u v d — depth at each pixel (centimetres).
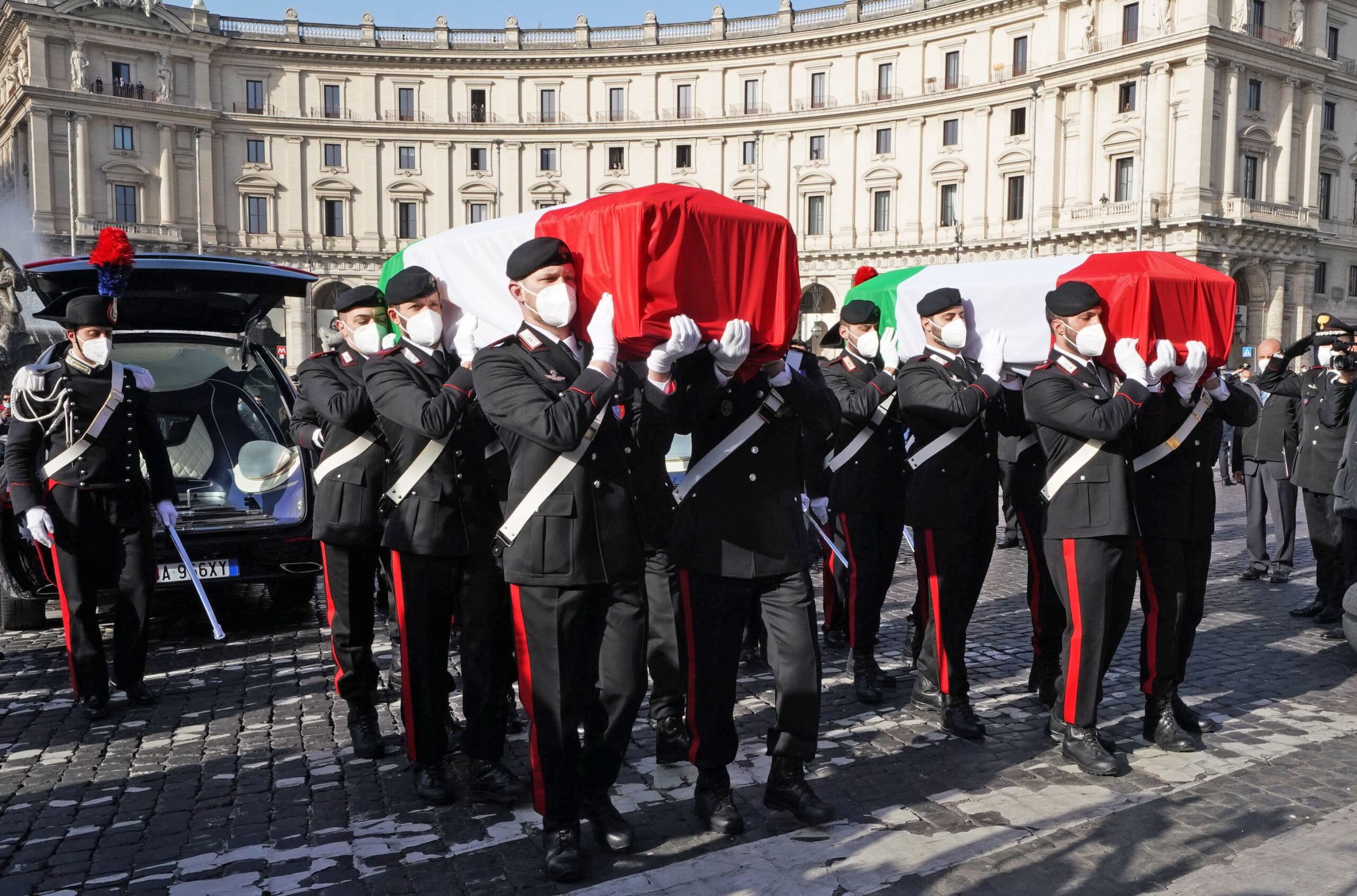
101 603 924
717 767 436
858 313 627
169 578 768
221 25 6031
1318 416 820
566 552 397
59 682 676
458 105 6244
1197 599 545
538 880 393
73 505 582
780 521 435
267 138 6075
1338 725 566
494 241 470
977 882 387
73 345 599
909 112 5562
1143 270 512
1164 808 453
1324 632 784
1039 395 497
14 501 573
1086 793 471
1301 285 5028
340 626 525
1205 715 582
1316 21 4972
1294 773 495
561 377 396
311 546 806
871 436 621
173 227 5856
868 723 573
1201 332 518
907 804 459
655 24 6094
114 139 5741
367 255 6206
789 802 442
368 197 6206
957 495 546
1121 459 500
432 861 410
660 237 384
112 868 407
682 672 517
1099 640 497
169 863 411
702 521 434
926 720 577
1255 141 4788
